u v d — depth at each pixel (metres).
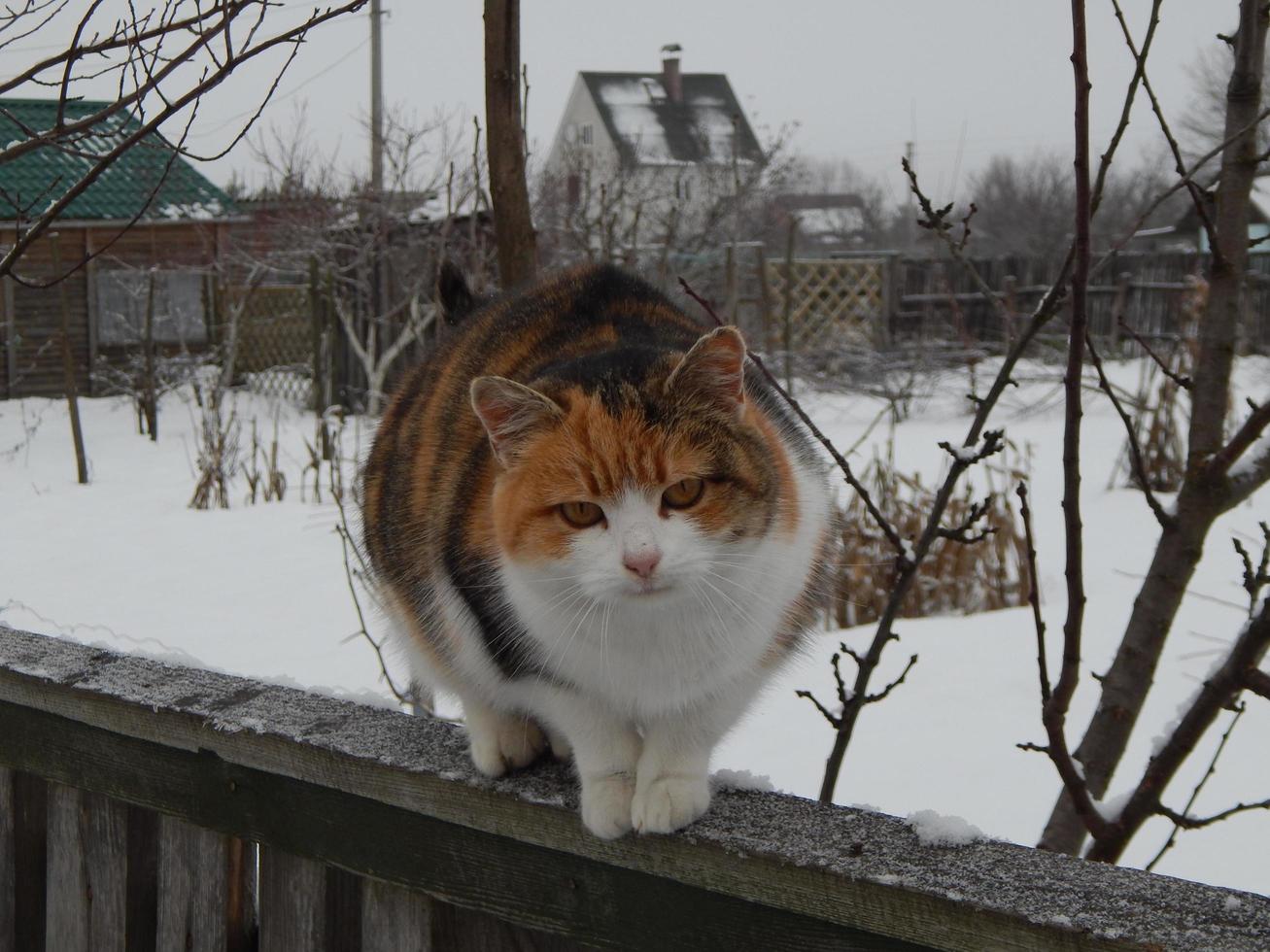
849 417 12.38
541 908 1.73
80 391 15.66
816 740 4.27
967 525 2.33
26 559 7.50
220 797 2.06
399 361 12.91
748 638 1.92
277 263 14.88
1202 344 2.23
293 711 2.05
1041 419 11.66
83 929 2.27
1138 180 25.50
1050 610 5.71
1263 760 3.97
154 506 9.14
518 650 1.96
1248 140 2.17
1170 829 3.55
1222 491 2.21
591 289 2.52
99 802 2.24
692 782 1.71
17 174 11.02
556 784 1.82
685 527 1.91
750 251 15.05
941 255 17.02
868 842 1.53
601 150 30.42
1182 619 5.40
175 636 5.89
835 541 2.39
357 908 1.95
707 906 1.58
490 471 2.04
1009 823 3.67
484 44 2.78
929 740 4.26
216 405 10.54
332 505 8.95
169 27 1.99
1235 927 1.27
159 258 16.16
